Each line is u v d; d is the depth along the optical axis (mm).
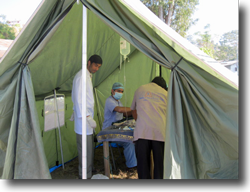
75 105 2908
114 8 2324
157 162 2482
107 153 3006
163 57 2299
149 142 2555
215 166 2281
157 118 2557
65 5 2348
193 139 2338
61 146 3662
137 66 4980
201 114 2357
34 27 2346
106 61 4309
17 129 2436
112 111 3510
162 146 2531
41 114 3420
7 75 2477
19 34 2291
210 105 2260
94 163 3896
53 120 3621
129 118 3719
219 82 2281
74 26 2863
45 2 2223
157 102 2635
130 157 3539
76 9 2672
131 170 3555
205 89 2295
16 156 2395
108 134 2920
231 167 2266
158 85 2875
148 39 2361
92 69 3090
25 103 2459
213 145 2324
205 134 2350
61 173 3482
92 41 3529
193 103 2377
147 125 2525
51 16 2434
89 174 3008
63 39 2855
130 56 4793
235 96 2215
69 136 4098
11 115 2590
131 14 2279
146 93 2711
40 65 2896
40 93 3348
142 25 2287
